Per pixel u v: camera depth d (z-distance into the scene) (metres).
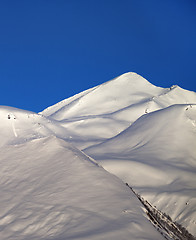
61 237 15.81
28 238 16.44
